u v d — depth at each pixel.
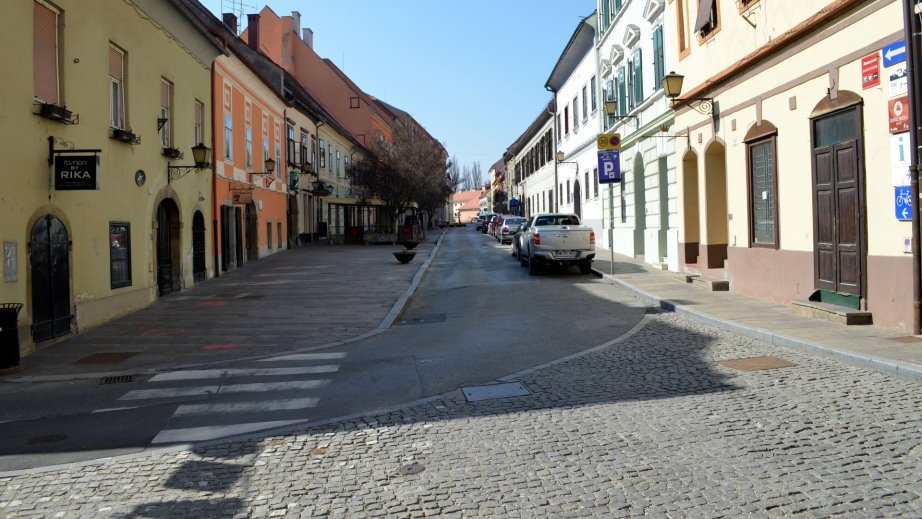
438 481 5.01
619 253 26.81
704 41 15.75
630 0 23.08
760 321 10.80
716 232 16.17
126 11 14.23
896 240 9.28
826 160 10.88
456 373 8.77
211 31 19.55
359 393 7.96
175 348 11.09
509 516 4.34
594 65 30.12
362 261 27.55
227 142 23.05
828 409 6.30
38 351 10.85
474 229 83.19
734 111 14.22
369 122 59.25
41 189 10.92
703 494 4.53
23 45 10.43
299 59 59.06
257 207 27.97
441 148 49.66
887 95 9.29
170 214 17.70
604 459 5.28
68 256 11.89
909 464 4.88
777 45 12.04
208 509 4.67
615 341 10.46
